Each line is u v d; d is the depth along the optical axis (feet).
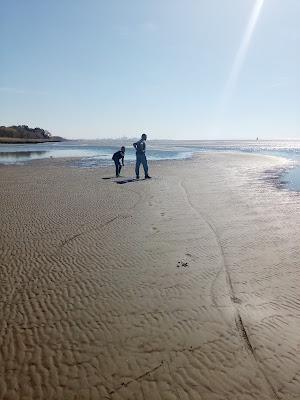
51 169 101.14
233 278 25.03
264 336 18.30
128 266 27.14
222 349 17.33
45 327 19.30
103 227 37.47
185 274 25.66
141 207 47.16
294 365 16.20
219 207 46.93
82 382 15.40
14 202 50.78
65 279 24.95
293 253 29.73
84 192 59.41
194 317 20.10
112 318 20.08
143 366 16.28
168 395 14.67
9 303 21.77
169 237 34.09
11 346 17.76
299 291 23.04
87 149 253.44
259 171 92.53
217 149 269.85
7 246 31.58
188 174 85.40
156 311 20.75
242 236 34.32
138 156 75.92
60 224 38.68
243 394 14.65
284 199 52.42
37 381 15.47
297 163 118.62
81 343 17.94
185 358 16.75
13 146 316.81
